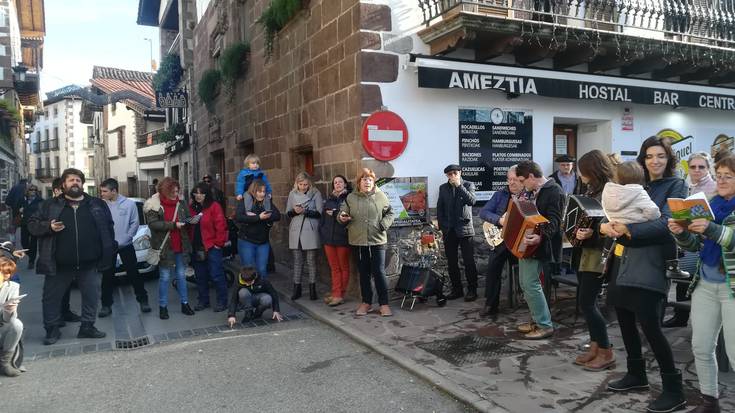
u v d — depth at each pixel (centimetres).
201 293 696
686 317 521
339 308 649
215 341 549
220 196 981
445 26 634
